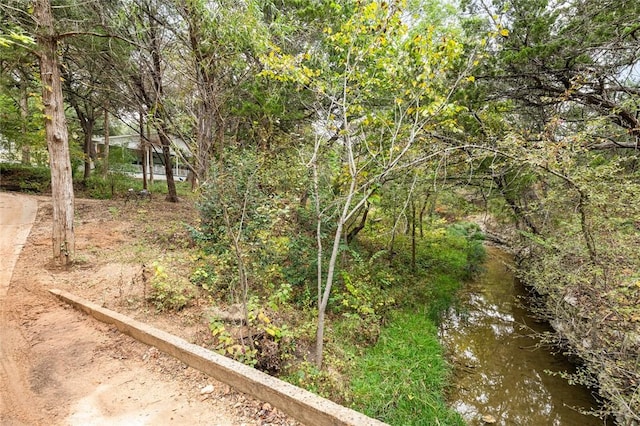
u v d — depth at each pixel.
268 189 6.48
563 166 4.36
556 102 5.70
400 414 4.12
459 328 7.10
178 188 19.05
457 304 8.20
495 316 7.69
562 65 5.11
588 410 4.71
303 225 7.04
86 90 12.23
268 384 2.61
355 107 4.73
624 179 4.54
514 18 5.53
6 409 2.53
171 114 8.38
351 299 6.14
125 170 15.93
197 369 3.03
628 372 3.51
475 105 6.11
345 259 7.96
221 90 7.45
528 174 6.17
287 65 4.59
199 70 6.76
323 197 6.29
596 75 5.11
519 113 6.77
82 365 3.11
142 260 5.98
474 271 10.56
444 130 6.23
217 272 5.35
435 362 5.43
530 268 7.07
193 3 5.64
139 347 3.40
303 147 6.56
